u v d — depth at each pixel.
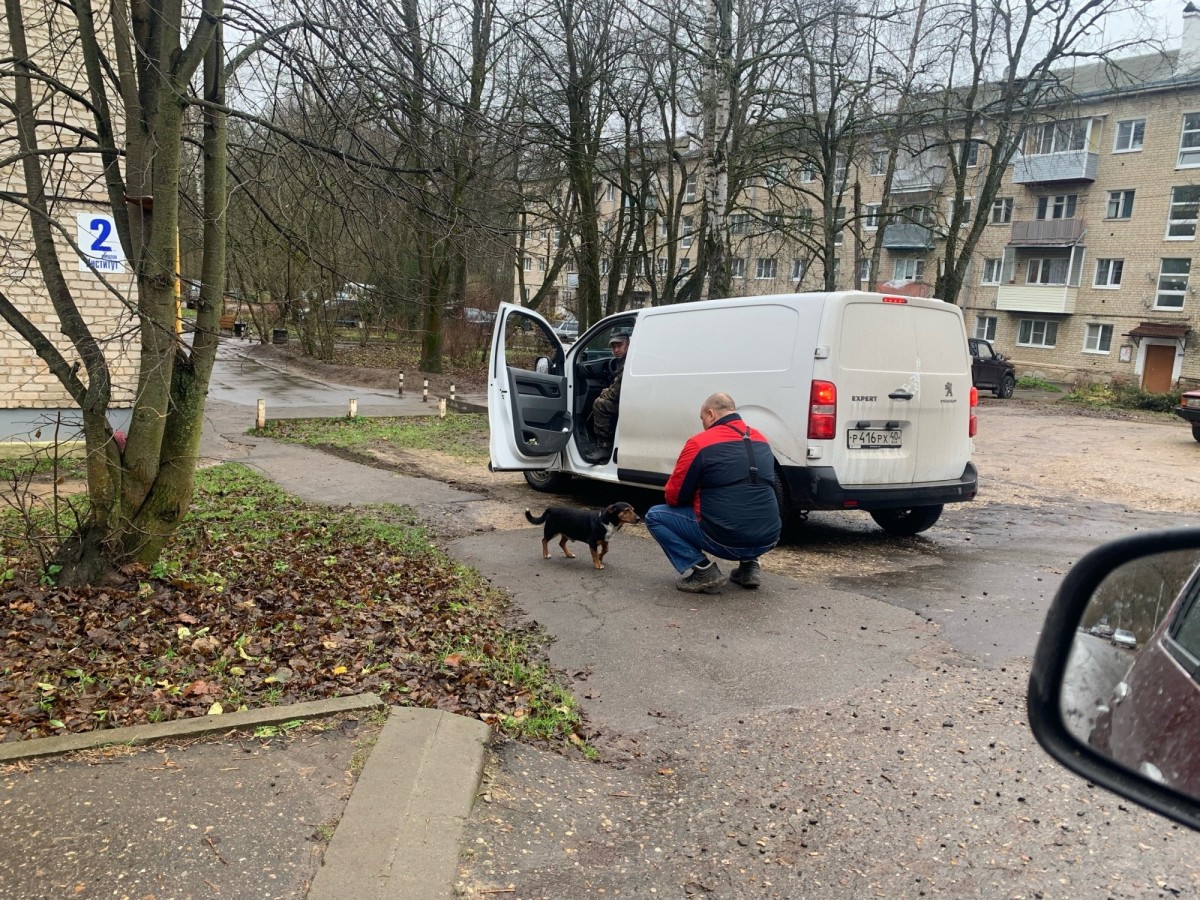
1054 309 38.72
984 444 15.94
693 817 3.30
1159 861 2.96
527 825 3.13
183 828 2.85
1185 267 35.50
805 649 5.03
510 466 9.13
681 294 24.30
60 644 4.37
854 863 2.98
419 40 6.28
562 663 4.84
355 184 6.15
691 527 6.05
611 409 9.16
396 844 2.84
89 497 5.25
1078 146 37.19
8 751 3.25
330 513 8.47
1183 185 35.19
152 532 5.34
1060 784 3.50
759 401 7.27
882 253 43.53
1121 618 1.71
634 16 13.88
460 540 7.62
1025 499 10.43
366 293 7.65
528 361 22.62
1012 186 40.09
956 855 3.01
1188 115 34.94
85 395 5.04
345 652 4.60
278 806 3.03
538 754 3.72
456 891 2.70
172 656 4.31
